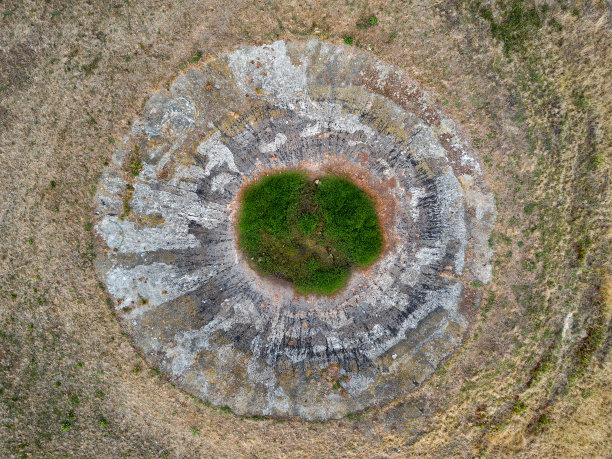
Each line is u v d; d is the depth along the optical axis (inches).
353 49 370.6
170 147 383.6
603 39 361.7
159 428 383.9
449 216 388.5
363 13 365.4
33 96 370.3
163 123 377.1
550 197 370.9
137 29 366.0
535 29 366.6
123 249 378.3
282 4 361.1
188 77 372.5
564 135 369.1
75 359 378.0
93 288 372.8
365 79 380.2
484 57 369.1
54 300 374.6
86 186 372.2
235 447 382.6
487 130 374.0
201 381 380.2
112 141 370.6
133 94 368.8
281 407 380.2
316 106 392.5
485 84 371.2
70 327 375.9
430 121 381.4
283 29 366.0
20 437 378.0
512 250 373.4
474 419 376.5
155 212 388.5
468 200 380.5
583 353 374.0
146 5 363.9
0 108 371.2
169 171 387.9
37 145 370.3
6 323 377.1
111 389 380.2
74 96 368.2
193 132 386.3
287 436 378.3
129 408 382.6
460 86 372.5
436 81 373.4
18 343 377.7
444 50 369.4
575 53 366.6
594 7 360.8
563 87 368.2
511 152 372.2
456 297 382.6
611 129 364.2
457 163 380.8
